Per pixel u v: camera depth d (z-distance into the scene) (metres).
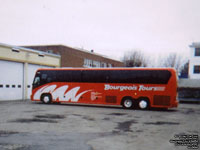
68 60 34.66
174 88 15.22
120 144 6.27
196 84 31.70
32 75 24.09
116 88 16.77
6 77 20.70
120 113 13.43
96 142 6.45
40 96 19.30
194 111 15.44
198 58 36.31
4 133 7.48
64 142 6.41
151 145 6.21
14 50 21.25
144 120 10.72
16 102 19.78
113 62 51.66
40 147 5.88
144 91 15.92
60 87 18.69
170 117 11.94
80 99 17.95
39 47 34.94
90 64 41.81
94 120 10.44
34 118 10.72
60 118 10.87
